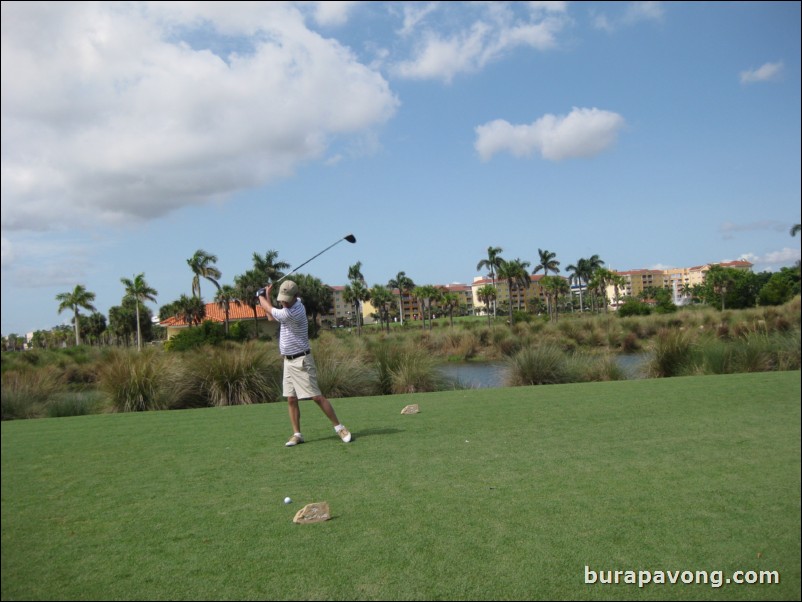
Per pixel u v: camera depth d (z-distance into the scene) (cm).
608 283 8644
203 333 3206
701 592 278
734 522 357
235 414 870
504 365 1549
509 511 379
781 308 3133
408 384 1307
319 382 1243
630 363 1623
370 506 394
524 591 279
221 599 278
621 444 555
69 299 6344
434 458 518
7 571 314
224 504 411
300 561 314
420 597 275
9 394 1314
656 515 369
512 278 7006
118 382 1183
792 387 902
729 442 555
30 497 444
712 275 5950
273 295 5144
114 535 360
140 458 568
